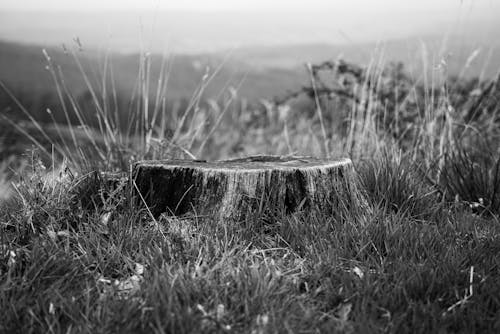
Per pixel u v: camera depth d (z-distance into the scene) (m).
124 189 3.80
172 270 2.95
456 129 5.57
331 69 6.34
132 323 2.45
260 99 8.38
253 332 2.47
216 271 2.92
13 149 7.19
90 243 3.23
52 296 2.72
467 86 6.27
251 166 3.64
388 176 4.08
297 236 3.33
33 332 2.48
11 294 2.74
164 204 3.62
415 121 5.87
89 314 2.58
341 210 3.62
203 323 2.49
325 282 2.90
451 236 3.53
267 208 3.52
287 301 2.72
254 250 3.24
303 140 6.41
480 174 4.39
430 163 4.81
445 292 2.80
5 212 3.65
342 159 3.90
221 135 8.29
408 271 2.95
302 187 3.58
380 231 3.37
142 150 4.87
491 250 3.35
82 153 4.50
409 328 2.51
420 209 3.94
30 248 3.24
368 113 5.47
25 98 12.49
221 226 3.38
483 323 2.54
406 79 6.21
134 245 3.23
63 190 3.77
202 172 3.54
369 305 2.73
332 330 2.50
